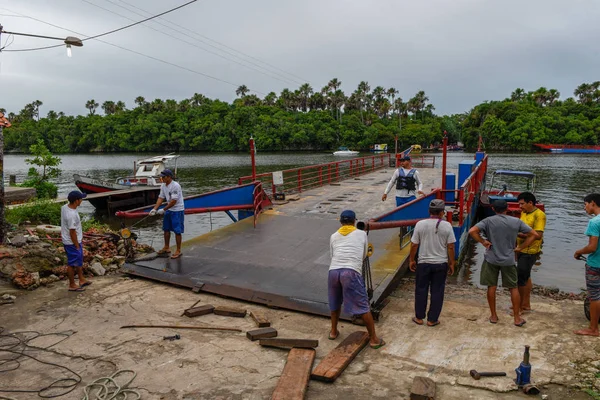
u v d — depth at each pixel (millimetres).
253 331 5336
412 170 9664
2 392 4105
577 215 20734
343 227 5344
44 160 21391
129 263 8102
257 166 59875
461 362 4715
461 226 10375
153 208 8594
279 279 7203
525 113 114500
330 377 4270
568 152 96938
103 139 124000
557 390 4160
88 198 21859
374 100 158875
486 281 5770
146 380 4340
